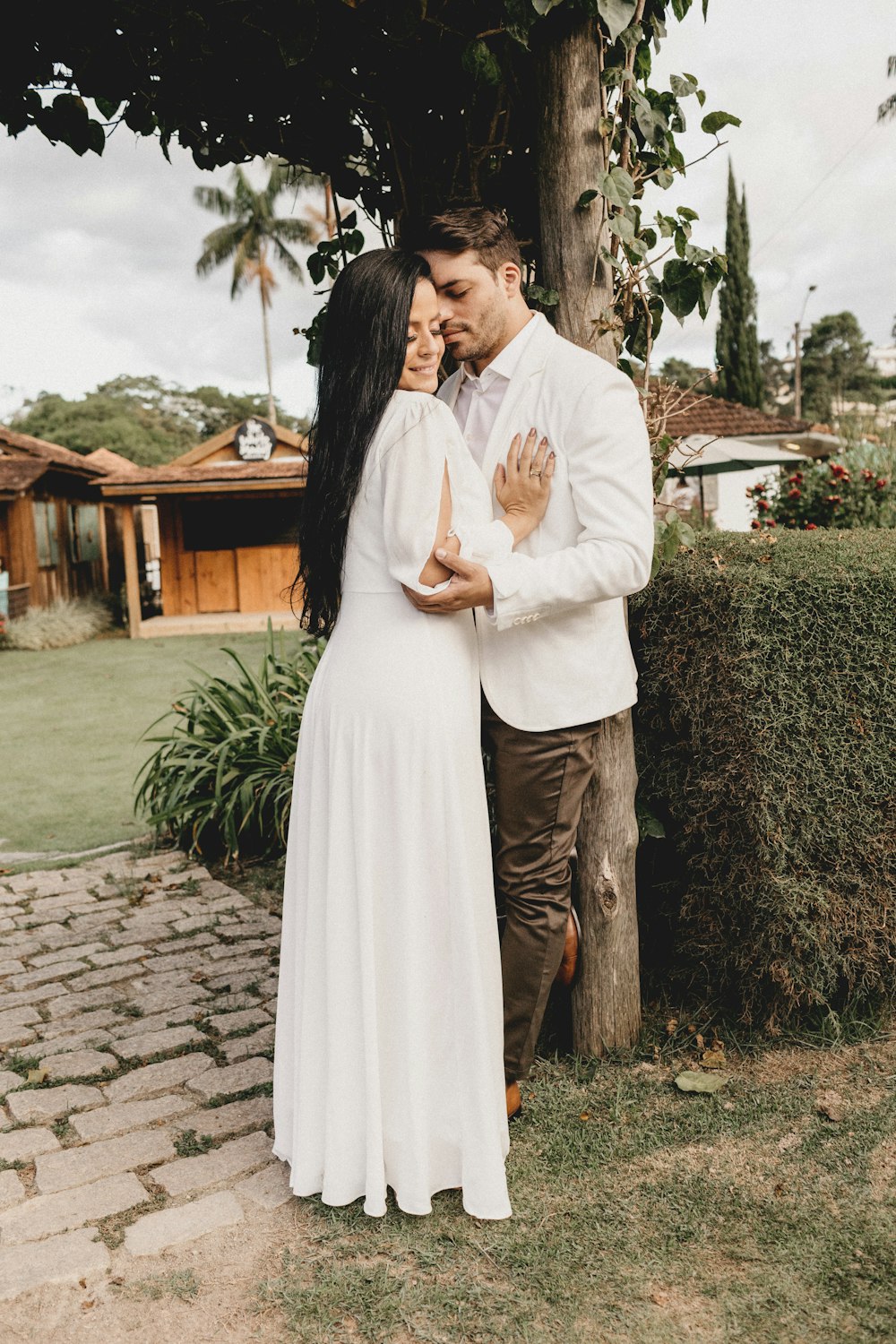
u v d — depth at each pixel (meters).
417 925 1.93
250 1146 2.26
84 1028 2.92
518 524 2.03
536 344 2.12
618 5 2.10
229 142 2.80
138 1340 1.67
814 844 2.38
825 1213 1.91
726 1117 2.25
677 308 2.44
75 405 53.34
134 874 4.40
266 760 4.62
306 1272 1.82
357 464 1.92
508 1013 2.23
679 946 2.64
